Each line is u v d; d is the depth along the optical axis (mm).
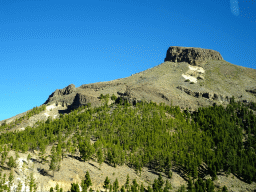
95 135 188375
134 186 129500
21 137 178500
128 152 174000
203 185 143125
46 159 147375
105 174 143375
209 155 171875
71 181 129250
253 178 158000
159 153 165750
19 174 125750
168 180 148875
